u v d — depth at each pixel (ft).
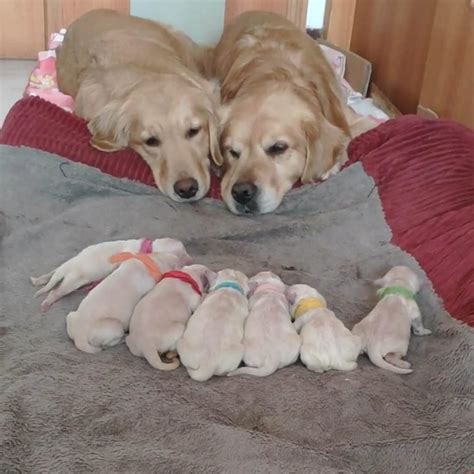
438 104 3.59
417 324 2.27
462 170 2.86
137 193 2.98
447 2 3.46
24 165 2.92
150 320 2.08
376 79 4.66
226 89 3.35
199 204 2.97
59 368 2.02
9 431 1.77
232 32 3.84
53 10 5.08
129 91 3.10
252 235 2.80
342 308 2.41
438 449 1.79
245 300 2.21
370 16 4.72
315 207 2.98
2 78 5.01
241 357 2.06
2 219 2.77
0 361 2.07
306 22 5.24
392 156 2.96
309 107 3.01
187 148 2.95
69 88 3.81
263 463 1.69
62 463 1.69
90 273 2.36
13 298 2.38
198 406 1.90
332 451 1.76
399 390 2.01
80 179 2.94
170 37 3.85
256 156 2.91
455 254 2.49
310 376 2.07
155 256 2.35
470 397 1.94
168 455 1.71
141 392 1.94
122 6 5.08
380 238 2.76
